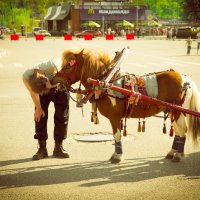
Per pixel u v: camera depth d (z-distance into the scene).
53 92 12.11
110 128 16.05
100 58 11.34
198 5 105.62
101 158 12.42
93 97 11.32
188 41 56.34
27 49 67.38
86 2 148.75
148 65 41.00
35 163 12.02
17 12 183.12
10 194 9.79
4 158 12.50
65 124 12.45
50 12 169.25
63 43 88.56
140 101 11.51
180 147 12.02
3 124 16.78
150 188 10.09
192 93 11.88
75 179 10.73
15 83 28.56
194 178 10.73
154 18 181.38
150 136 14.89
